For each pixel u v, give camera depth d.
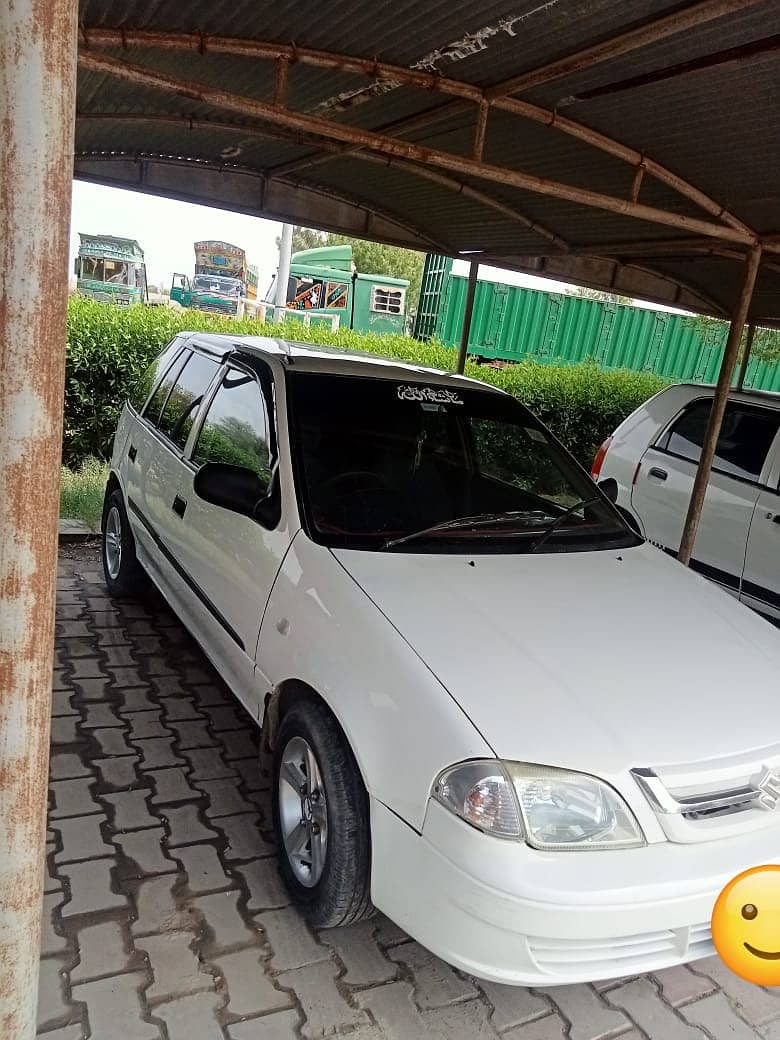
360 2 3.21
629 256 6.91
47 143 1.15
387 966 2.51
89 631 4.71
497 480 3.62
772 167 4.28
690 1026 2.41
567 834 2.05
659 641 2.71
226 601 3.29
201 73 4.35
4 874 1.38
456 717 2.16
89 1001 2.24
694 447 6.38
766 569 5.59
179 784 3.34
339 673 2.46
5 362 1.20
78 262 16.61
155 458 4.43
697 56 3.31
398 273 34.75
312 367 3.67
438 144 5.11
